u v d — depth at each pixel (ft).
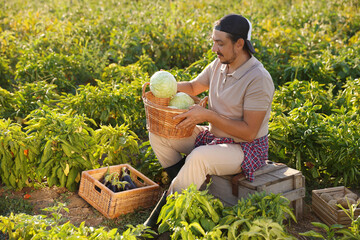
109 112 17.90
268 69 23.06
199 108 11.25
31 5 45.85
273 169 12.17
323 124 14.78
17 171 13.35
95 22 31.99
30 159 13.55
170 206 10.51
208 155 11.23
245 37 11.14
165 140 12.42
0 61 23.54
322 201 12.26
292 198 12.05
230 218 10.20
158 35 27.45
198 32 28.76
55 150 13.64
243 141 11.74
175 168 12.77
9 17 34.94
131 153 14.64
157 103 12.10
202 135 12.57
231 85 11.54
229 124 11.23
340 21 32.83
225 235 10.20
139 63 24.44
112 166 13.52
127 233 9.77
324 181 14.87
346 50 24.40
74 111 17.74
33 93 19.15
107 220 12.20
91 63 24.53
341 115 15.98
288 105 18.26
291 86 18.39
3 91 18.57
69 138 13.37
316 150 14.80
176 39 27.14
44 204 13.05
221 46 11.14
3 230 9.94
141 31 28.37
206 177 12.47
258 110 11.14
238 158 11.50
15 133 13.53
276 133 14.67
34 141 13.71
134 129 18.90
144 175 13.89
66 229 9.74
